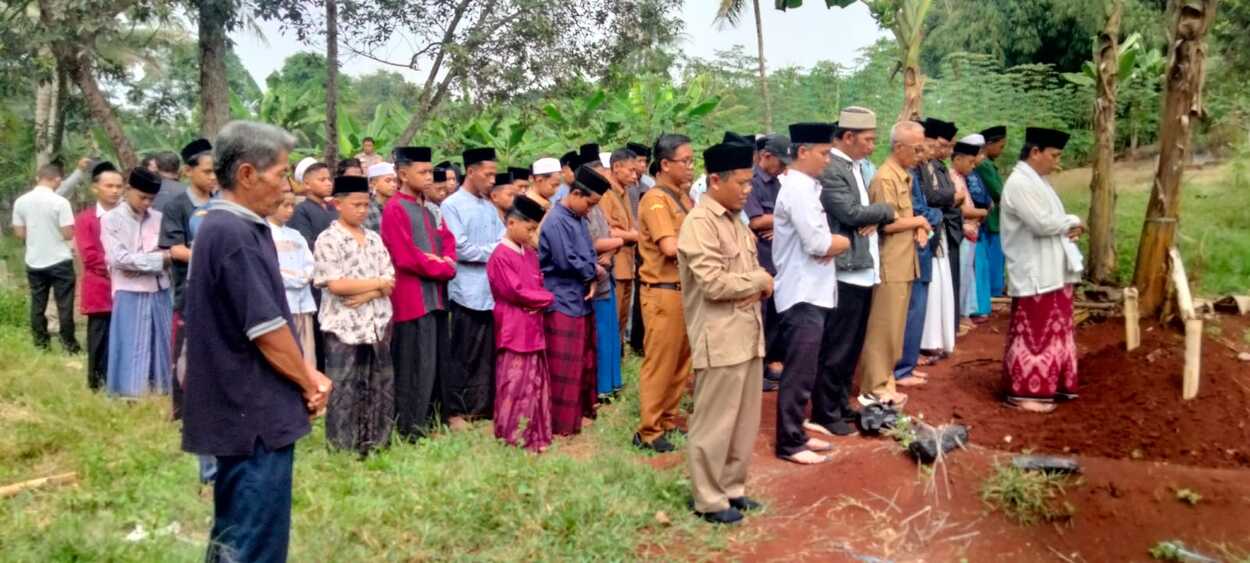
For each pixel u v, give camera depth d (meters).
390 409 5.86
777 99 20.09
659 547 4.42
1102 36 8.66
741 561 4.29
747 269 4.75
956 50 19.75
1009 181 6.04
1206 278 8.95
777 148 6.59
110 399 6.82
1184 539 4.25
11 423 6.00
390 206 6.09
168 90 14.28
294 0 10.24
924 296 6.88
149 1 9.75
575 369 6.29
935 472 4.89
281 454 3.45
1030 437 5.56
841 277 5.74
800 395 5.43
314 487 5.07
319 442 5.87
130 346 6.89
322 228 7.02
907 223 6.10
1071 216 5.99
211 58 10.61
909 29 10.02
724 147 4.60
